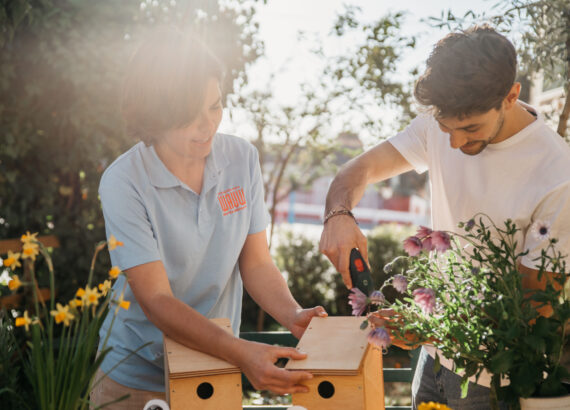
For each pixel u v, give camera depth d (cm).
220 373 119
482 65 117
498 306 113
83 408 113
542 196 132
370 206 1769
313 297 622
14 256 112
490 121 125
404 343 127
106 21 347
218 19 378
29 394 122
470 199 145
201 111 129
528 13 219
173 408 118
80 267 376
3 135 349
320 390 121
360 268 140
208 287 152
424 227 126
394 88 425
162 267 140
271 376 115
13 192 370
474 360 116
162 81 126
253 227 161
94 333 113
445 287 123
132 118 133
